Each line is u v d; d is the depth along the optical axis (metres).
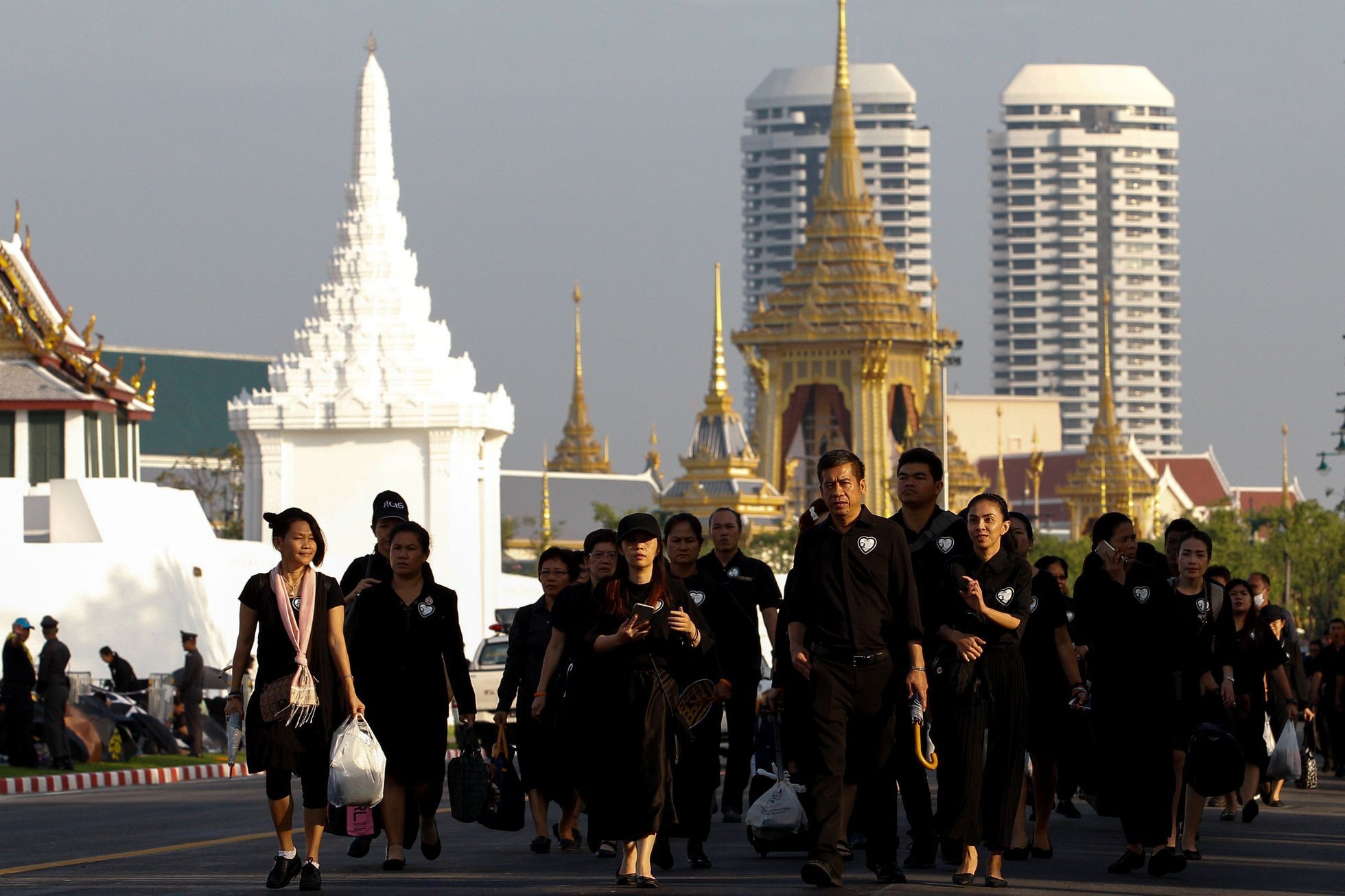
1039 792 59.16
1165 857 53.47
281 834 49.88
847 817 50.34
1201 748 56.06
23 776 99.62
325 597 50.16
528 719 60.88
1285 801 85.06
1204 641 59.38
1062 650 56.78
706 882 51.06
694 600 63.75
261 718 49.31
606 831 49.22
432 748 54.59
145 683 138.00
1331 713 103.19
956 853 56.06
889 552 48.84
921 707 48.28
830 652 48.50
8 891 49.72
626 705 49.12
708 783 55.91
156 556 163.38
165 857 58.69
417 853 60.50
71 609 158.88
